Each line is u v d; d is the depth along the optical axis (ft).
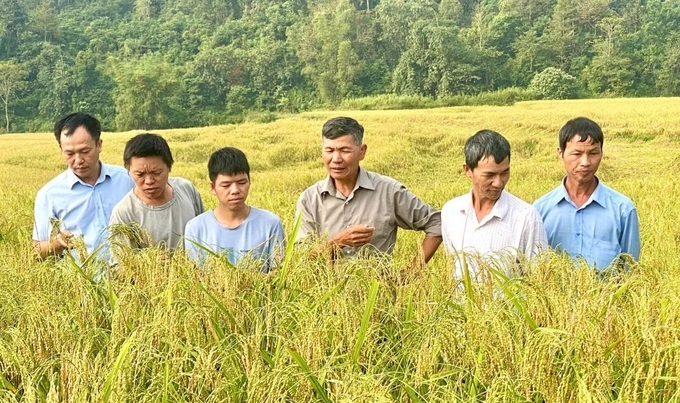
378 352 10.62
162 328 10.49
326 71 279.90
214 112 273.33
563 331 9.39
